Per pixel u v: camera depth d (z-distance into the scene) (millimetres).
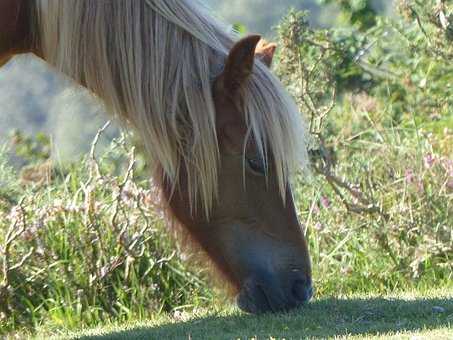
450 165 14062
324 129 16250
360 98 18422
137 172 14156
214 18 10281
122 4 9836
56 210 13383
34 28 10258
